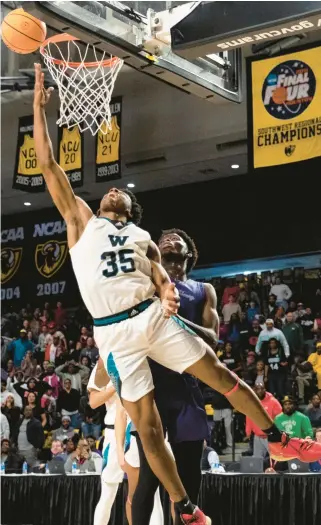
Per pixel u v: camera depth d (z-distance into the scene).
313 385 11.23
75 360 13.53
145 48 5.85
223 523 6.40
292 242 14.08
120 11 5.64
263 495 6.29
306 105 9.88
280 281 13.84
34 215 17.34
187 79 6.25
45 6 4.94
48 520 7.44
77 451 8.62
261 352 11.91
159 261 3.31
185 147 13.55
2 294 17.45
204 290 3.82
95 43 5.59
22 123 13.59
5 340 14.97
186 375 3.64
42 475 7.60
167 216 15.46
